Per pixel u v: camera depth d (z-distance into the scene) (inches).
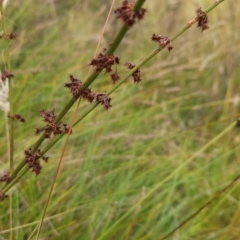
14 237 72.4
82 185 83.3
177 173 89.0
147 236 79.3
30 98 105.5
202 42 152.6
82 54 128.9
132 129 110.4
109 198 83.4
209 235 85.7
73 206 79.2
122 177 95.7
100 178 93.4
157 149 111.6
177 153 105.7
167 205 85.4
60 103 110.7
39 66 119.6
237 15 156.7
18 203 78.0
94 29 158.1
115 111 113.5
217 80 138.0
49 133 45.4
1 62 116.0
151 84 135.7
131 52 146.7
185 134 117.9
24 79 106.3
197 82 141.5
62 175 87.2
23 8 136.9
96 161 98.1
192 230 81.8
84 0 170.1
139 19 35.5
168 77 140.1
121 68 130.6
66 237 78.1
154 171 97.6
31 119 101.8
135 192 93.0
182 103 135.3
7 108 48.1
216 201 91.8
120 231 82.9
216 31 150.7
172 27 157.8
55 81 111.5
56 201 75.9
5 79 46.9
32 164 46.4
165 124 118.0
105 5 162.2
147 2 168.2
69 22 149.3
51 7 151.0
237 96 122.4
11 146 48.4
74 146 101.3
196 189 96.5
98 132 104.5
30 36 134.0
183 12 164.1
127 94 118.9
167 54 145.9
